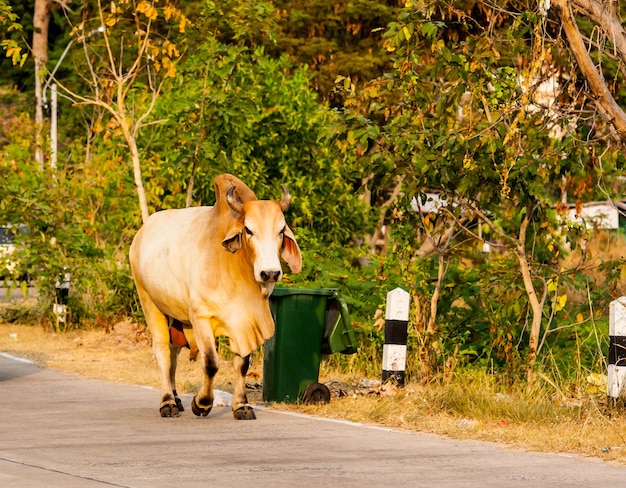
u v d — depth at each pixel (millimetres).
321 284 18672
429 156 15484
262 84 24406
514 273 16750
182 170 22703
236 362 13422
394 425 13070
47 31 55000
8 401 14922
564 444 11828
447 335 17031
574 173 16016
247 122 22891
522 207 15773
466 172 15469
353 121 15906
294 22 35031
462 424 13102
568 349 17062
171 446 11578
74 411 14031
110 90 22719
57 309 24547
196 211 13836
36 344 22328
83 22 22328
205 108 21984
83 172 27281
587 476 10359
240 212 12727
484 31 15398
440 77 15953
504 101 15492
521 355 16734
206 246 13133
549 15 15906
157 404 14742
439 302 17578
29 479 9906
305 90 24703
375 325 16859
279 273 12438
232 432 12484
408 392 14703
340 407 14078
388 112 16422
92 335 23109
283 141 24422
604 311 17391
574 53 14148
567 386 15102
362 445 11766
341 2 35062
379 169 16016
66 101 46031
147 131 25016
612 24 14516
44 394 15648
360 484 9859
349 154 17422
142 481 9867
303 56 34656
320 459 10953
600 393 14562
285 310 14469
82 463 10648
